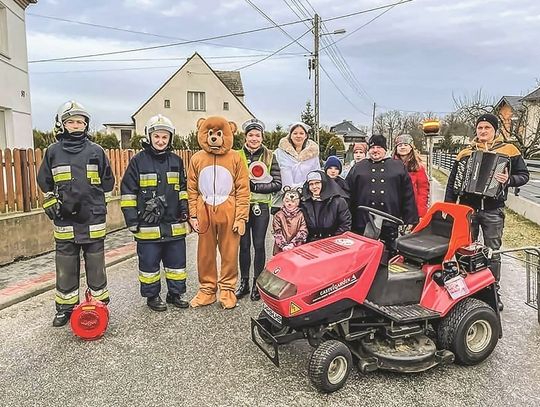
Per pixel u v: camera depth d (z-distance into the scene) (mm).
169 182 4984
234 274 5277
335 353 3316
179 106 37250
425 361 3527
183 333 4469
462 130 49625
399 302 3721
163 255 5160
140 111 36969
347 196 4789
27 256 7082
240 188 5160
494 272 4410
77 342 4262
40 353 4043
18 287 5609
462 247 3893
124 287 5883
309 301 3318
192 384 3531
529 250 4660
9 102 11727
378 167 5066
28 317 4863
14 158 7043
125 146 39844
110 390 3447
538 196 11805
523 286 5918
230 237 5148
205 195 5070
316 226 4617
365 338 3643
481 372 3686
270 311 3586
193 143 25375
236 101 38000
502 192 4750
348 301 3457
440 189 18375
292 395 3371
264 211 5453
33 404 3268
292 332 3598
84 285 5930
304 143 5574
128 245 8172
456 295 3727
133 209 4914
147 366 3811
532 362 3854
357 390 3426
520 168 4902
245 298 5484
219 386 3500
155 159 4957
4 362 3881
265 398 3336
